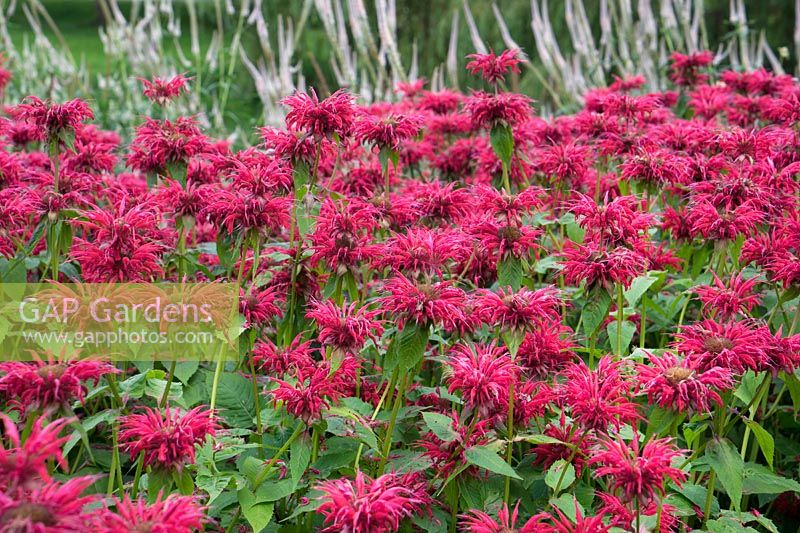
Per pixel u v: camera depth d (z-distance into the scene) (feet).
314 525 3.22
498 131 3.76
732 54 7.22
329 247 3.27
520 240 3.28
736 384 3.06
